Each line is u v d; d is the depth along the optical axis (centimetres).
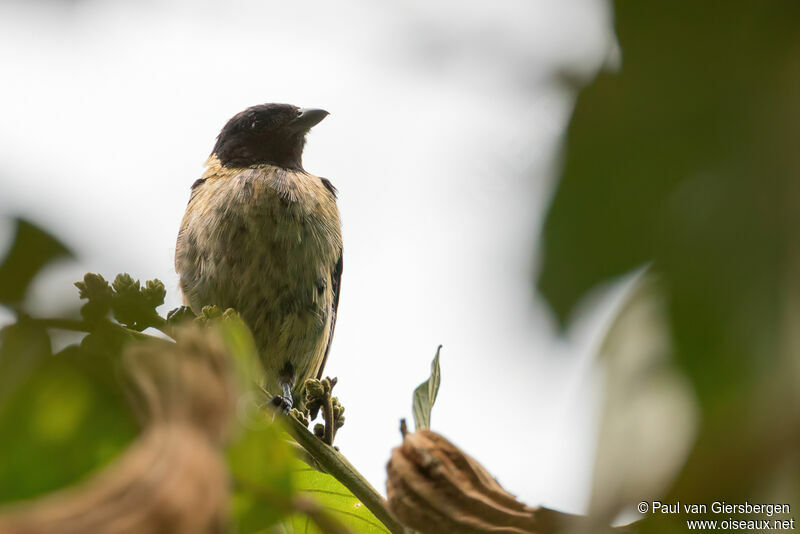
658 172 155
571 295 161
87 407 241
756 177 142
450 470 264
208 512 143
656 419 134
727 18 153
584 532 133
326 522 272
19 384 237
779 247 136
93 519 134
